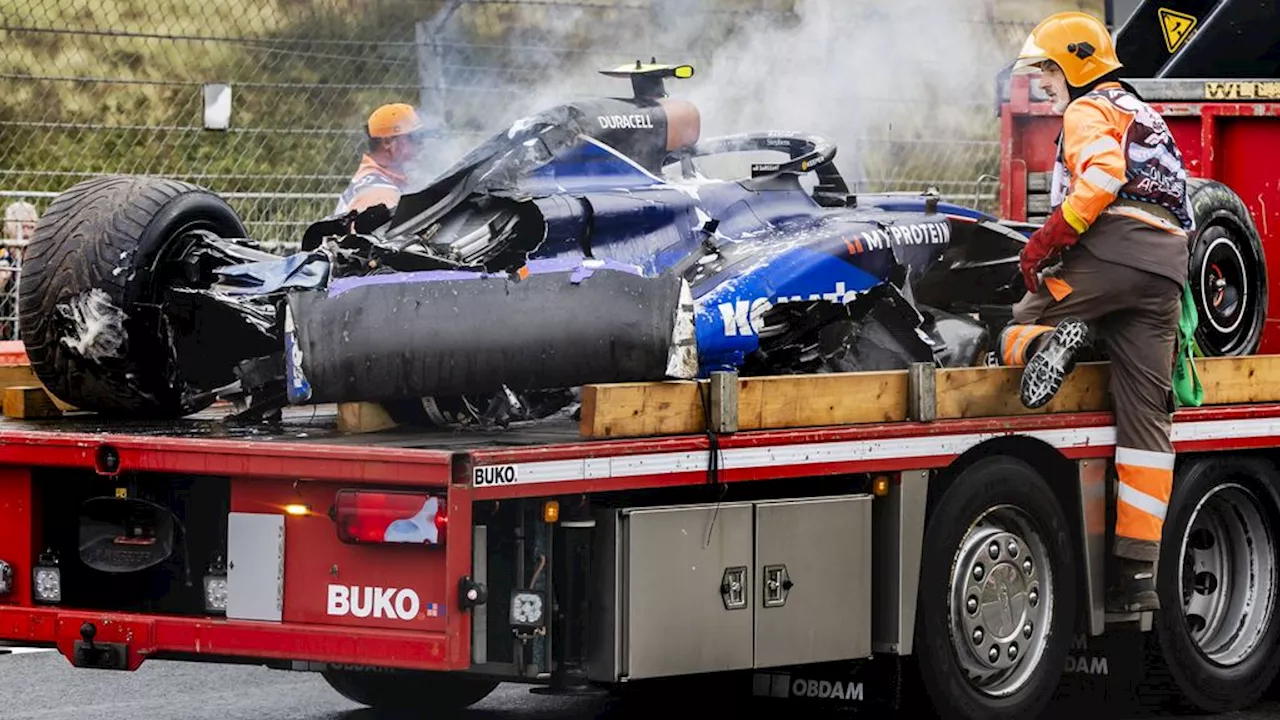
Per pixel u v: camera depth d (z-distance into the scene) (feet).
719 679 60.18
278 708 65.16
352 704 66.08
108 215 61.05
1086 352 65.67
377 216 62.03
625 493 51.65
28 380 66.18
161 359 61.52
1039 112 84.43
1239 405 67.51
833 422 55.93
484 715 64.90
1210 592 68.90
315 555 49.67
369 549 48.91
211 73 109.70
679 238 62.64
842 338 62.80
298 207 106.73
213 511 52.21
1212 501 68.13
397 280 53.36
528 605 49.42
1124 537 62.80
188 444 50.65
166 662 73.36
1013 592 60.75
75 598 54.34
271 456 49.42
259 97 107.55
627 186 62.95
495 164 61.31
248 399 60.39
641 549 50.80
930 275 72.13
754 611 53.52
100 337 60.44
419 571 48.26
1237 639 68.69
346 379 52.65
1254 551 69.15
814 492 56.29
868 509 56.54
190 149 107.34
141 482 52.80
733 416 52.80
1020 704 60.90
